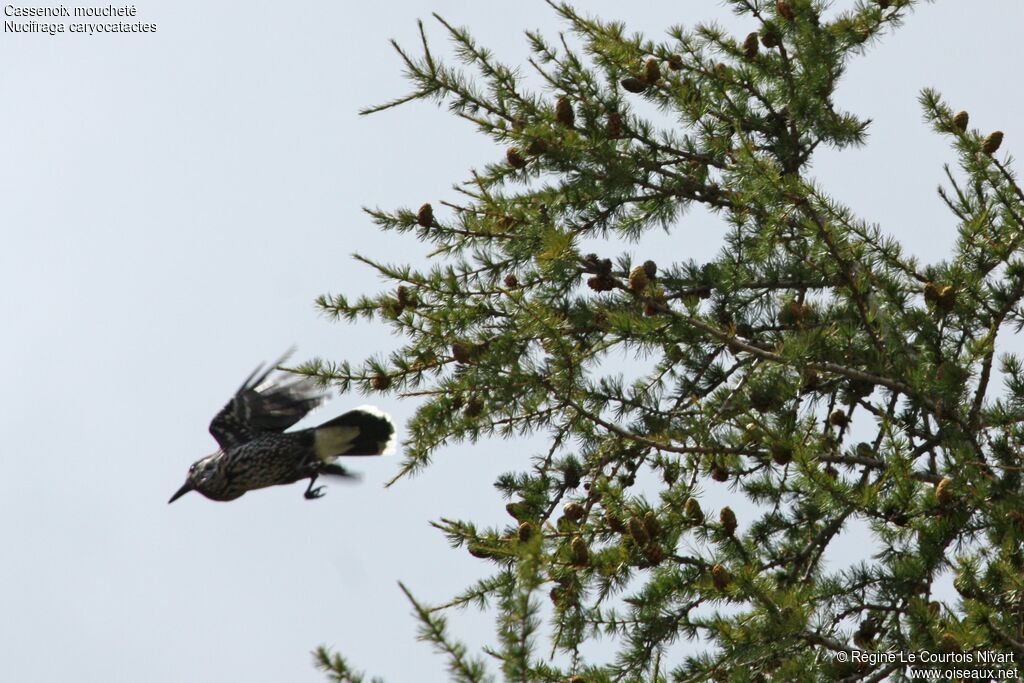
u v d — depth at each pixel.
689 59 15.28
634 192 14.66
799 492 12.79
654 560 11.12
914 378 12.03
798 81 14.93
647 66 14.60
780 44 15.20
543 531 11.41
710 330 11.95
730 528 11.35
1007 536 10.84
